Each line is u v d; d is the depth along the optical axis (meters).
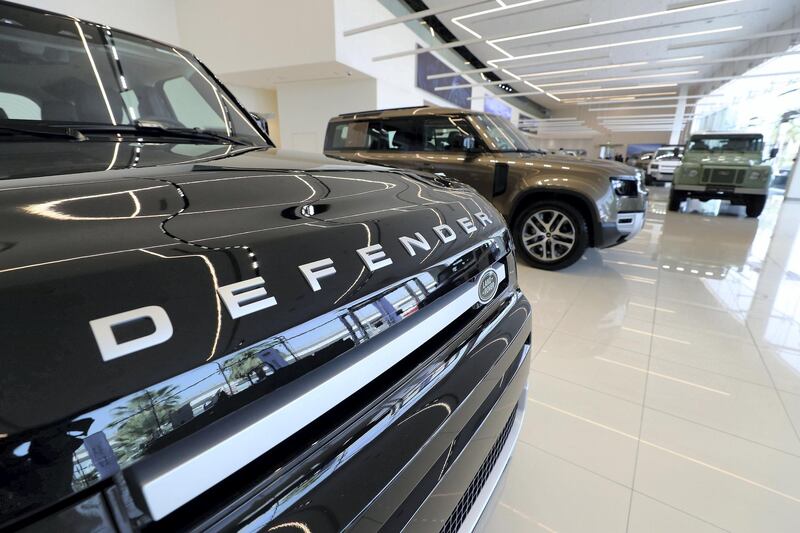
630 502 1.24
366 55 9.30
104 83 1.21
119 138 1.06
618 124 25.36
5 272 0.33
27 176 0.60
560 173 3.34
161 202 0.53
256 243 0.48
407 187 0.90
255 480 0.40
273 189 0.67
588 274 3.53
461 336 0.76
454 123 3.80
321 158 1.09
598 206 3.20
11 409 0.28
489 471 0.89
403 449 0.55
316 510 0.43
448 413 0.65
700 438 1.51
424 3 10.74
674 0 8.71
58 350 0.31
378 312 0.57
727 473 1.35
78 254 0.38
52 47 1.16
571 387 1.83
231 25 9.16
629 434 1.53
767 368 2.00
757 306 2.81
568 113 28.39
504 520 1.17
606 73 14.31
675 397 1.76
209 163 0.80
